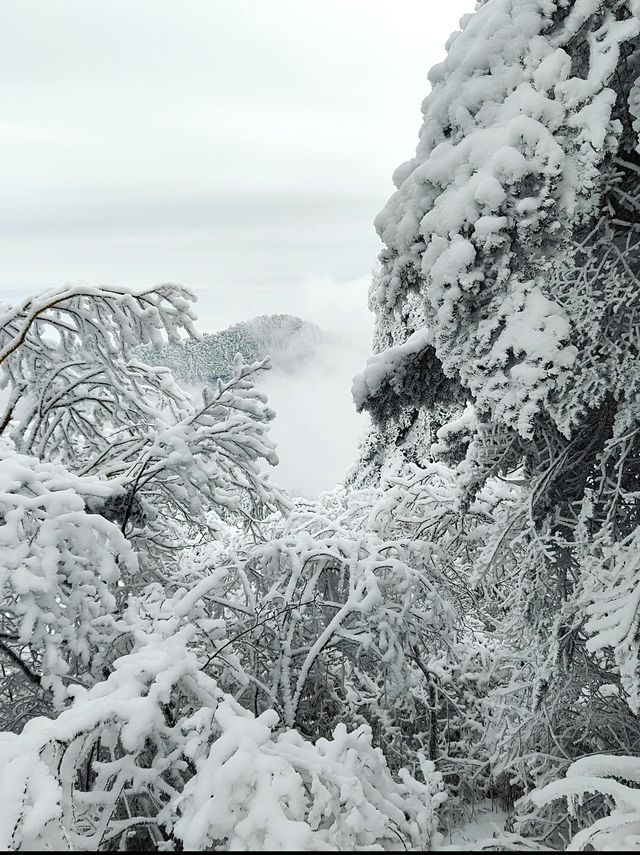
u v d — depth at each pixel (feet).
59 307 18.25
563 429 12.38
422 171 13.47
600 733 15.47
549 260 12.34
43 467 14.60
